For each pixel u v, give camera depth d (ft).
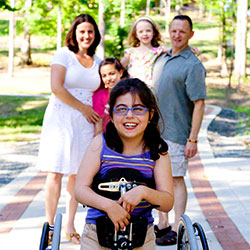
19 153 33.68
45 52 119.96
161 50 17.17
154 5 174.50
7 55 115.44
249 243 15.74
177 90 15.69
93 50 15.44
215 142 40.73
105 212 9.18
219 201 21.04
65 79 15.12
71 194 15.65
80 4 85.87
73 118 15.12
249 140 42.22
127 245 9.42
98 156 9.90
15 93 72.95
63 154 15.03
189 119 15.92
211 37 154.20
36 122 51.42
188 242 9.58
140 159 9.86
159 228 15.65
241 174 26.78
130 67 17.39
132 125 9.57
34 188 23.20
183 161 15.81
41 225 17.44
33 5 92.99
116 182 9.43
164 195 9.63
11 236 16.24
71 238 15.62
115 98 9.68
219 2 105.91
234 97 85.46
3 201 20.75
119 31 87.97
